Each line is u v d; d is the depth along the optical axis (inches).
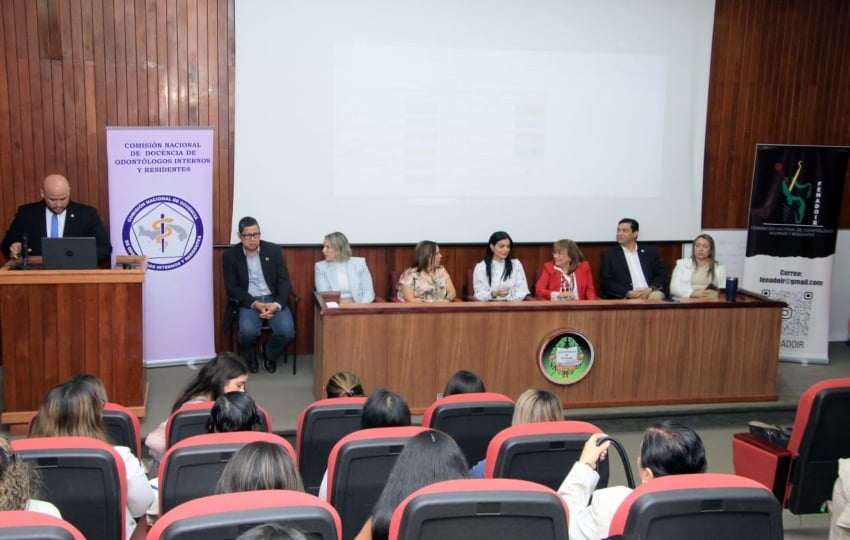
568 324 206.8
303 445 124.9
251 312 234.1
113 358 182.4
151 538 68.8
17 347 176.1
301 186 250.7
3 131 227.8
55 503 94.5
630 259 258.5
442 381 202.4
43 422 110.3
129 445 126.1
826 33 283.3
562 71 264.4
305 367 245.0
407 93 254.1
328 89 248.2
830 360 274.4
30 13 225.3
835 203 264.7
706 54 273.9
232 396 111.3
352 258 244.5
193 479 96.4
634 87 270.2
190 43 237.6
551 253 273.6
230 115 244.1
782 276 270.4
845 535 114.1
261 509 69.0
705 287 245.3
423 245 236.8
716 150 281.0
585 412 208.2
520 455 102.3
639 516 75.0
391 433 101.1
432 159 259.1
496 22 257.4
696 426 217.6
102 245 219.9
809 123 287.1
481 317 202.1
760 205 269.7
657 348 213.0
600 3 263.7
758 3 276.2
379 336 197.6
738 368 219.1
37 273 174.4
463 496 71.5
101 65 232.1
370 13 248.1
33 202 228.5
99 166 235.5
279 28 242.2
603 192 273.3
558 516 72.9
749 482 79.0
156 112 237.9
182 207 229.3
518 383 206.7
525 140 264.8
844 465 115.2
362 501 101.6
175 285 231.9
